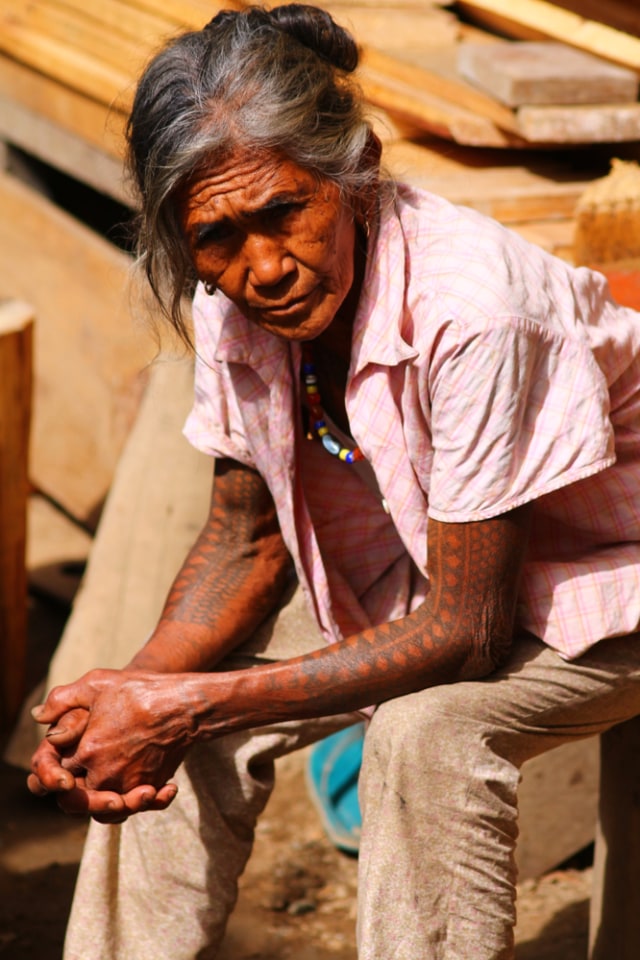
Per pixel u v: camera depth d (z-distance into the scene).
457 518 2.18
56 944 3.45
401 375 2.26
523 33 4.96
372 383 2.29
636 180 3.57
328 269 2.10
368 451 2.34
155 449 4.37
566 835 3.71
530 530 2.36
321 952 3.42
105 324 5.65
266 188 2.00
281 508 2.53
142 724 2.33
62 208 6.93
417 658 2.25
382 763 2.27
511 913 2.32
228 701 2.30
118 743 2.34
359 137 2.08
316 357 2.49
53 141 5.94
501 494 2.16
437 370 2.15
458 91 4.20
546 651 2.40
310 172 2.04
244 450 2.63
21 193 6.22
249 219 2.03
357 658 2.26
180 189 2.05
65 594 5.57
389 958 2.25
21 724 4.52
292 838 4.03
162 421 4.37
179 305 2.24
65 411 6.00
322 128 2.04
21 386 4.48
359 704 2.30
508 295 2.14
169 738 2.34
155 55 2.11
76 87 5.51
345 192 2.11
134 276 2.35
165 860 2.63
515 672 2.36
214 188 2.01
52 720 2.43
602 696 2.41
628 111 4.05
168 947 2.63
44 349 6.10
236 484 2.68
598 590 2.35
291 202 2.02
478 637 2.25
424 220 2.29
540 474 2.18
